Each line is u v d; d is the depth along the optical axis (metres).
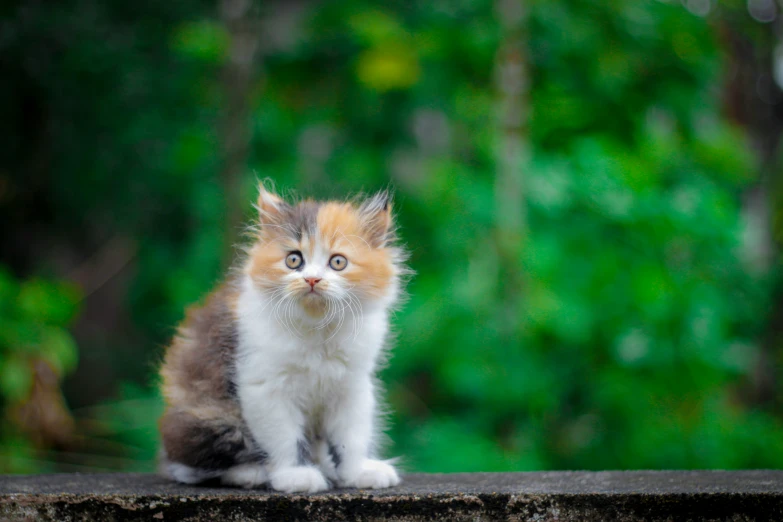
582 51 7.85
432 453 6.67
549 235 7.29
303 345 3.79
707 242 7.36
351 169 8.36
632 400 7.13
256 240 4.74
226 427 3.84
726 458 7.04
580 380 7.28
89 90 8.91
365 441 4.05
